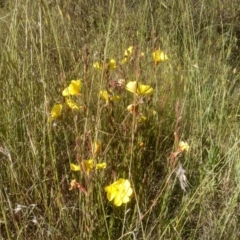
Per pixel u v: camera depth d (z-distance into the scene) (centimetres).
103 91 86
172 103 112
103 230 77
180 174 64
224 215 87
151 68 120
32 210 79
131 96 103
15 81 96
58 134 95
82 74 104
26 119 92
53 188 87
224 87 116
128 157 86
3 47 102
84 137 77
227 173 95
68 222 78
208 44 144
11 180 83
